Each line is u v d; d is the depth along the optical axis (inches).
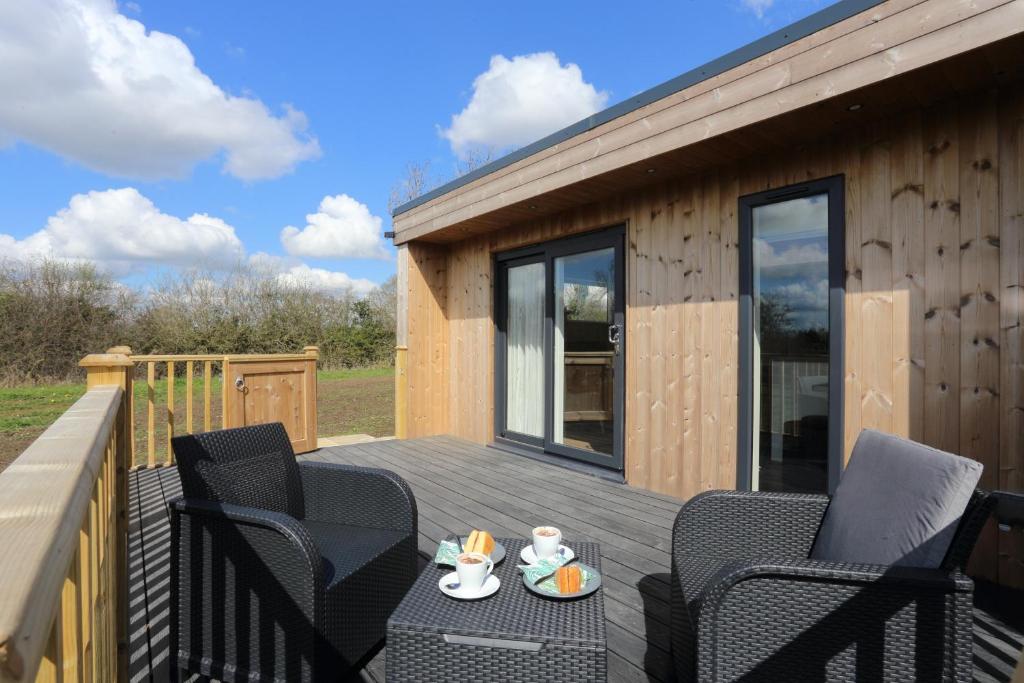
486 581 59.9
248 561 66.7
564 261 190.7
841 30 97.3
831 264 119.3
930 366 105.7
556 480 166.4
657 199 155.3
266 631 65.7
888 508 58.7
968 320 101.3
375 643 74.3
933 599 48.7
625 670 70.9
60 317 462.9
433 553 107.4
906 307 108.7
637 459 160.6
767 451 132.0
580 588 57.8
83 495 30.0
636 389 161.6
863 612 50.0
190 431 192.1
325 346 611.8
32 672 16.1
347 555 74.4
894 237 110.3
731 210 137.6
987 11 81.0
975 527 49.6
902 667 49.3
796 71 103.3
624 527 123.9
